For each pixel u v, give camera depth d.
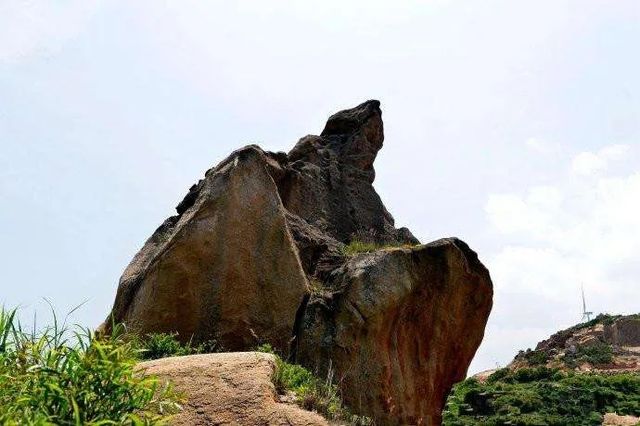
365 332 11.39
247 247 12.38
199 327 11.77
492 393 44.44
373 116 18.64
